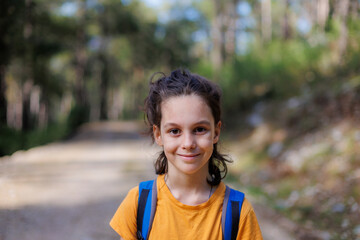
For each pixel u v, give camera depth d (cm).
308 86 1091
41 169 809
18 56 1421
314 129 829
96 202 548
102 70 3709
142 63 3750
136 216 131
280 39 1465
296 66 1160
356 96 805
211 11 2705
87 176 750
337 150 668
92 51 3422
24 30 1445
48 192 591
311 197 564
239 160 939
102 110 3834
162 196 129
